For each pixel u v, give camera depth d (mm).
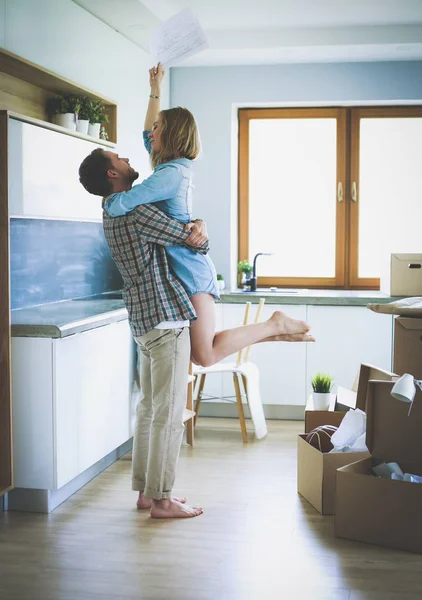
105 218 3195
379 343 5180
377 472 3113
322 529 3148
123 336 4102
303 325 3416
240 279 6129
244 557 2861
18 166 3311
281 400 5328
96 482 3830
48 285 4297
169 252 3203
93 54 4520
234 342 3338
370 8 4625
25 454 3342
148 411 3445
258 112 6020
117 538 3059
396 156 5938
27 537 3072
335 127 5973
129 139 5117
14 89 3729
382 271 5500
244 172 6078
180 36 3406
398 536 2924
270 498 3559
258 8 4602
